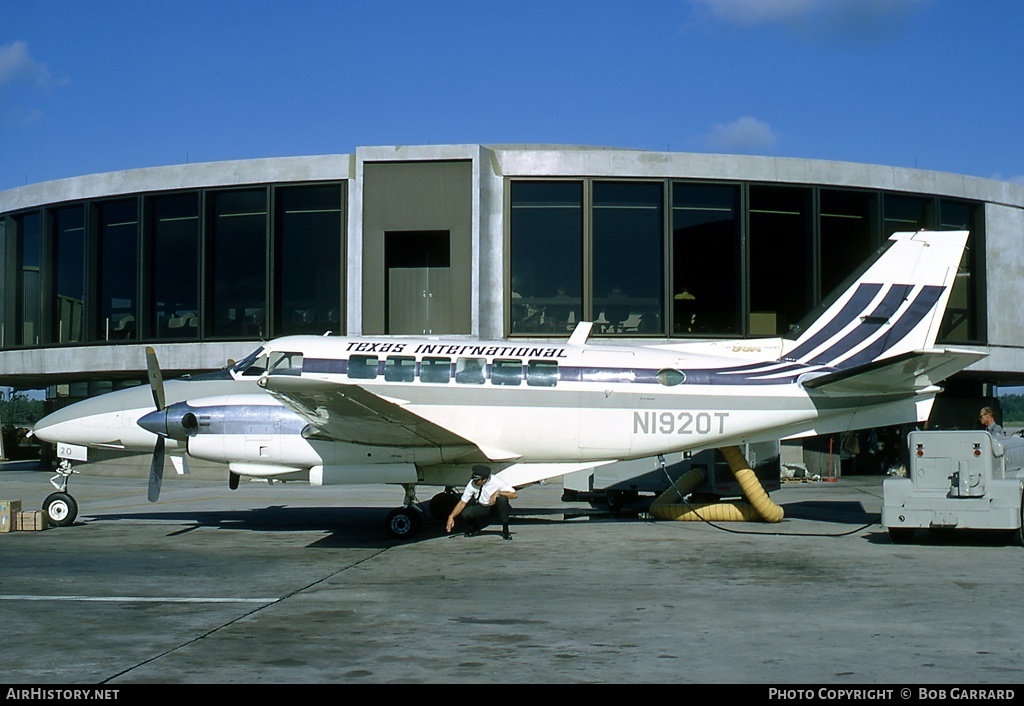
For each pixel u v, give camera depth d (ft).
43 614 30.01
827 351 54.29
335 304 97.40
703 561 41.24
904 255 54.44
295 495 83.05
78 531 53.72
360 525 56.65
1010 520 43.19
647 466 65.31
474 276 93.45
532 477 53.67
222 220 100.83
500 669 23.13
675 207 96.37
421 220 94.58
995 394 121.08
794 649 24.99
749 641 25.95
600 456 53.21
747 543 47.21
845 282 54.65
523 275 95.71
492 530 53.47
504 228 95.40
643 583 35.60
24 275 112.78
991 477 43.78
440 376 52.60
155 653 24.84
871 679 21.99
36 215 111.14
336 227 97.81
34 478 104.88
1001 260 106.83
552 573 38.11
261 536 51.16
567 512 64.75
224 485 96.27
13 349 111.04
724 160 96.89
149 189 102.27
